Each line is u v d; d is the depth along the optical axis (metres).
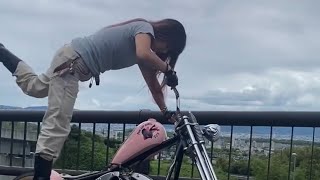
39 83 2.42
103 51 2.33
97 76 2.38
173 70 2.06
